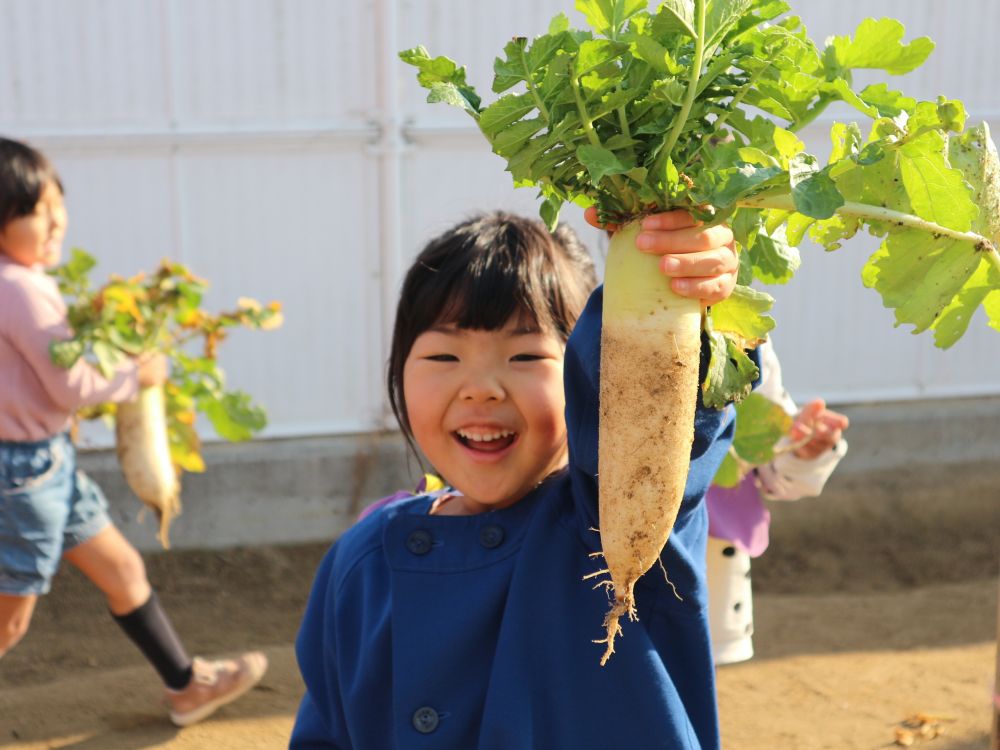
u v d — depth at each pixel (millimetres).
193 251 5496
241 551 5559
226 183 5469
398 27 5465
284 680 4219
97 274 5438
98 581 3562
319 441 5691
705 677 1496
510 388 1522
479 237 1592
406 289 1642
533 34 5594
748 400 2365
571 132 1233
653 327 1258
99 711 3924
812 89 1251
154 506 3508
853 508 5852
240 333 5559
